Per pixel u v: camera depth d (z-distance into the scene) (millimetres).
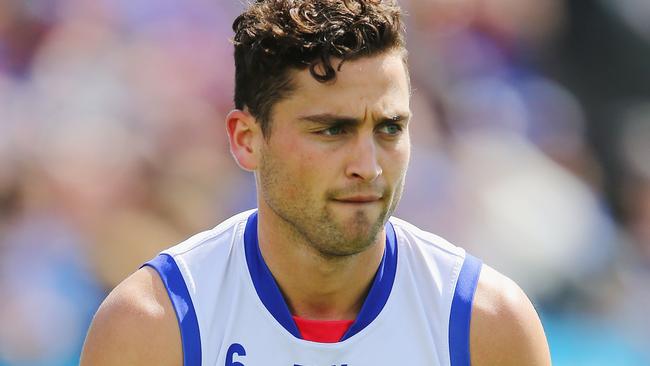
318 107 12422
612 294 34344
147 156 30781
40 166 29781
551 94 40938
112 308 13312
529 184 34844
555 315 32188
